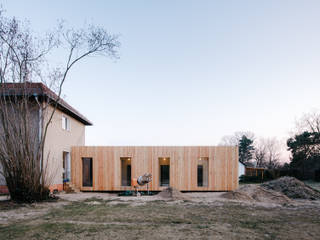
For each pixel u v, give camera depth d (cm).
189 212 708
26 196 855
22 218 611
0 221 575
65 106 1230
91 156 1362
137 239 429
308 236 468
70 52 976
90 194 1216
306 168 2875
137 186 1238
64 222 561
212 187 1327
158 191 1375
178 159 1343
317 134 2839
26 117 877
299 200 1087
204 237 447
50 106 1153
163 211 718
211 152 1350
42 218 609
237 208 797
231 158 1347
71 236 448
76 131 1572
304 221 605
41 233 468
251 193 1088
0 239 431
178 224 552
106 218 610
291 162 3052
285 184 1284
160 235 455
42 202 873
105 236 448
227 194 1076
